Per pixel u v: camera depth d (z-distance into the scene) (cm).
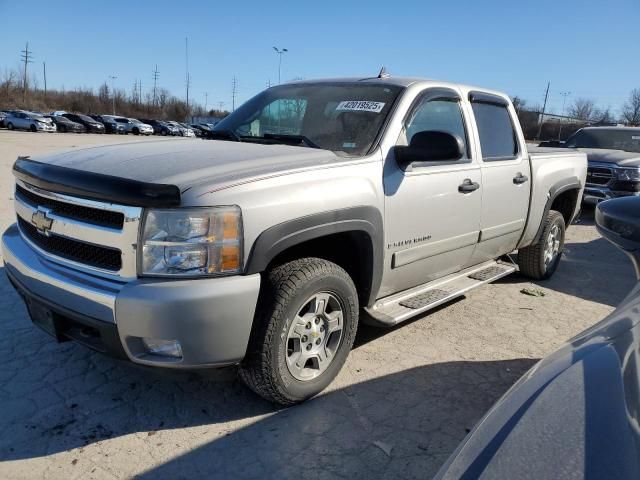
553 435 121
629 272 664
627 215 231
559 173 543
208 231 247
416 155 330
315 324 304
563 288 574
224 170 272
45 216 282
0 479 240
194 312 244
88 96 8588
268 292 276
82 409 298
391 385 336
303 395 302
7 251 317
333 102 381
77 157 309
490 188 432
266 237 262
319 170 294
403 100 364
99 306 251
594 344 162
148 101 9119
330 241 328
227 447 269
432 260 391
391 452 270
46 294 274
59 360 351
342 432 285
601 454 112
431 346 399
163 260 246
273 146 342
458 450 134
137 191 243
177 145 340
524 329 446
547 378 148
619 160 1036
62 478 243
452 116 407
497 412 142
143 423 288
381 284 349
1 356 353
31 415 290
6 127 4219
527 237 519
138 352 255
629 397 129
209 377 333
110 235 253
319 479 249
